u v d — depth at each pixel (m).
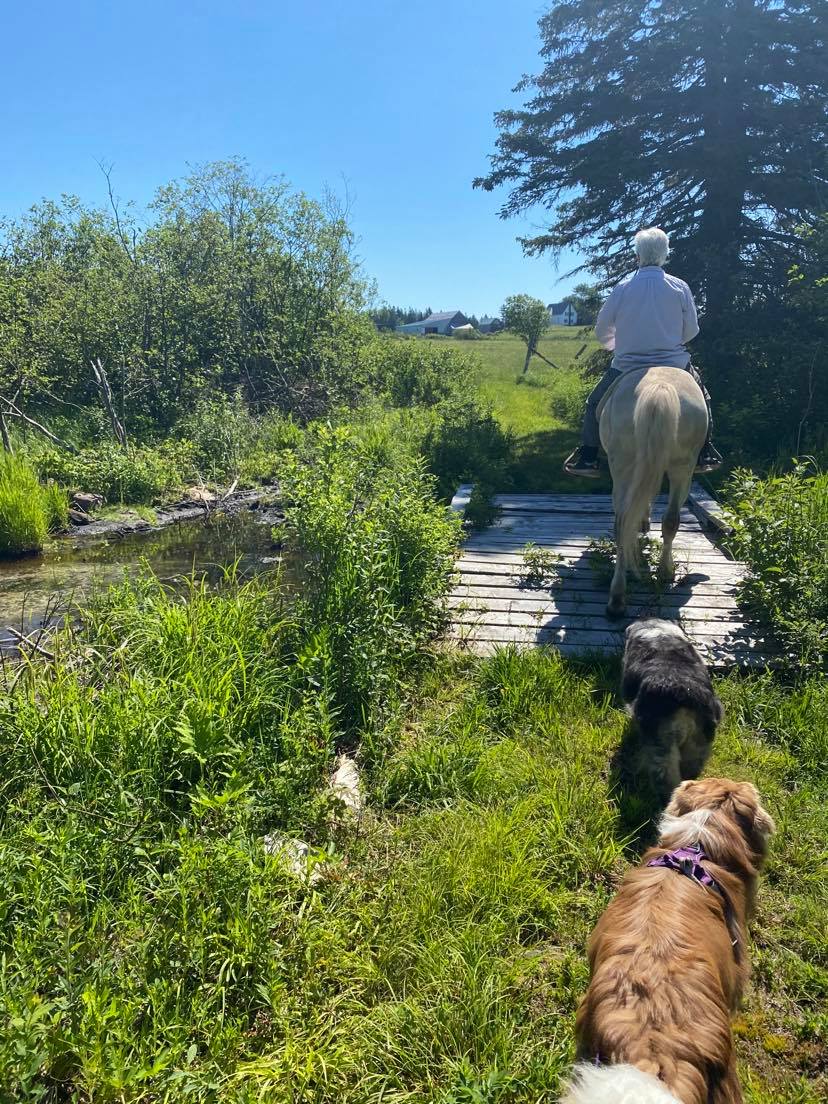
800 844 3.97
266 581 8.68
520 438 16.25
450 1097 2.56
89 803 3.92
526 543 8.63
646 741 4.20
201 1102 2.57
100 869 3.52
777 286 14.32
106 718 4.44
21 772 4.21
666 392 5.56
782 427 12.72
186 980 3.07
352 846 4.00
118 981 2.96
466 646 6.27
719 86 14.04
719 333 14.28
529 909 3.56
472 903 3.54
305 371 19.86
